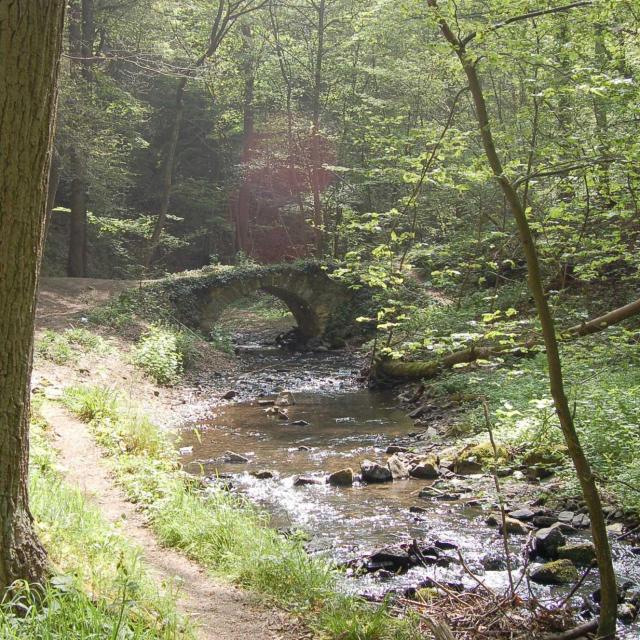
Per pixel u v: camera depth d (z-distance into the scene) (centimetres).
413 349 874
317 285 2786
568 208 981
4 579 400
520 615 618
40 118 380
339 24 3388
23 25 366
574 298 1619
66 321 2044
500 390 1423
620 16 732
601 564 548
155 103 4219
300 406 1703
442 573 738
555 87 684
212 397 1795
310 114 3634
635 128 770
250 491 1036
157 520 716
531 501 950
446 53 645
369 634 528
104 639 390
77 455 929
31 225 389
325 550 799
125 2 2934
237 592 586
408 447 1285
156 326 2239
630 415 1034
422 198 2081
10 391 399
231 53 3478
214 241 4459
